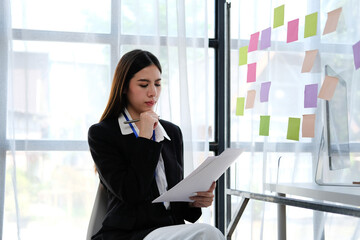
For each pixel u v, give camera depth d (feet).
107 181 6.35
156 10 10.57
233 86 10.39
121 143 6.52
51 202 10.18
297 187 6.50
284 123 8.35
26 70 10.07
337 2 6.88
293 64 8.06
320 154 6.62
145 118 6.44
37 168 10.12
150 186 6.48
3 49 9.90
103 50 10.43
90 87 10.37
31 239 10.05
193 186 6.03
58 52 10.27
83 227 10.28
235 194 9.27
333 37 6.86
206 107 10.92
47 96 10.20
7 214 9.87
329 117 6.52
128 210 6.29
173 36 10.77
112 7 10.46
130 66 6.64
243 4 10.22
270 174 8.76
